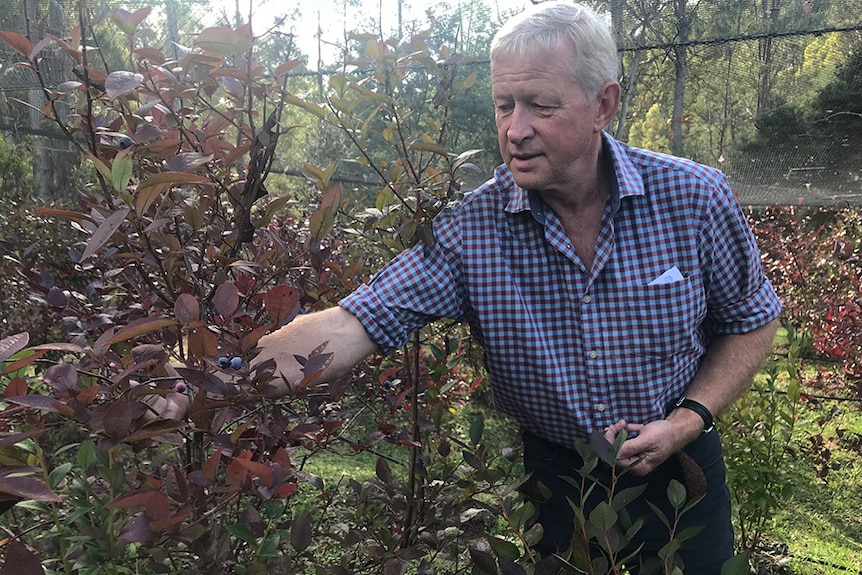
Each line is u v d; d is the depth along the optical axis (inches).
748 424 113.9
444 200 66.6
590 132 57.4
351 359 59.5
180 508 40.5
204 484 41.6
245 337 43.9
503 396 70.5
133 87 43.1
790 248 287.9
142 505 41.1
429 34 75.7
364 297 60.7
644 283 62.7
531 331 64.6
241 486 41.1
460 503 65.3
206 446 53.5
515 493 71.1
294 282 72.0
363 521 72.7
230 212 70.9
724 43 215.8
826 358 241.3
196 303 41.0
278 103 58.5
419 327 65.1
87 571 42.2
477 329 69.2
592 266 62.7
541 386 66.1
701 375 69.2
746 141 269.4
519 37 54.9
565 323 64.6
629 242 62.7
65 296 68.7
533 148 56.2
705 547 71.9
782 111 253.0
